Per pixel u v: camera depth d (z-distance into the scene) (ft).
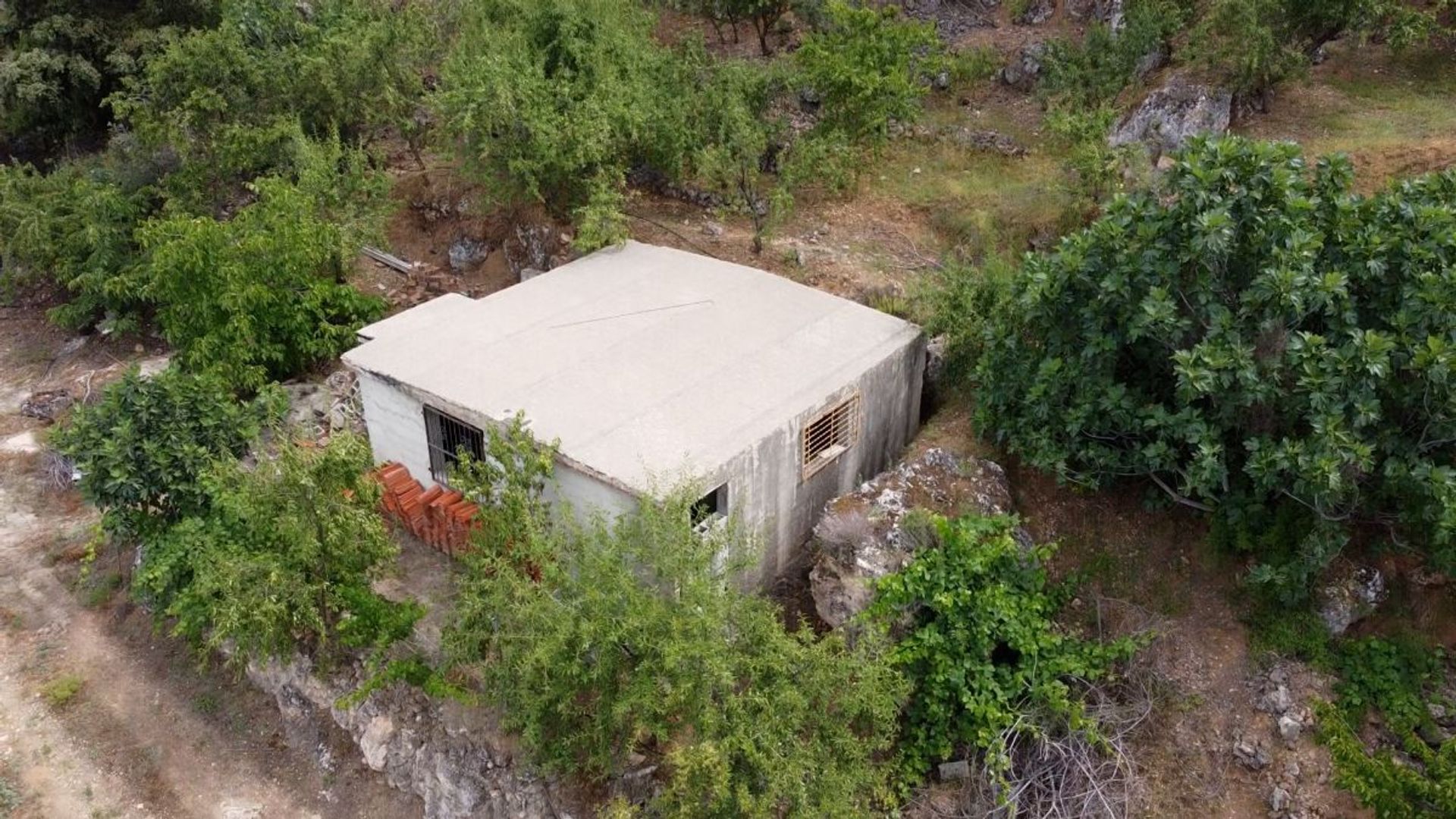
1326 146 59.26
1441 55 68.74
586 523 40.09
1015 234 62.03
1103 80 70.23
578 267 55.62
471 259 69.10
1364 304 35.63
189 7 86.89
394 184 72.59
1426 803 31.24
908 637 38.47
